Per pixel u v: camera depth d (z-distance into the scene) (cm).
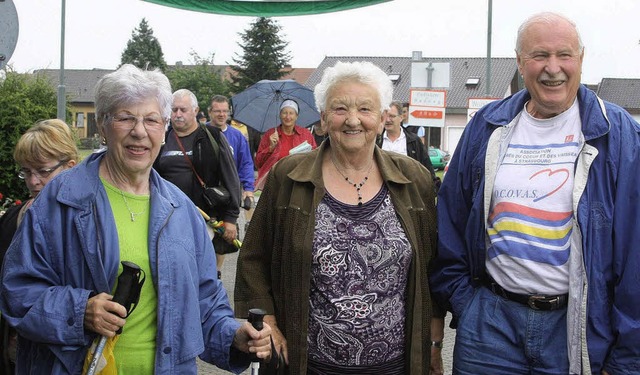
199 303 321
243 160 960
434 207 389
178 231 312
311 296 355
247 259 379
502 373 367
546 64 349
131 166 303
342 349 351
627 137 350
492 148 370
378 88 360
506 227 361
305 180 362
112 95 297
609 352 355
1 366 361
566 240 351
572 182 353
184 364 308
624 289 346
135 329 301
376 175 371
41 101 824
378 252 354
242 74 6406
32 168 397
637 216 345
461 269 386
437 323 400
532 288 356
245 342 316
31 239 294
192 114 715
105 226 297
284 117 1111
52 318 283
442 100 1364
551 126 362
